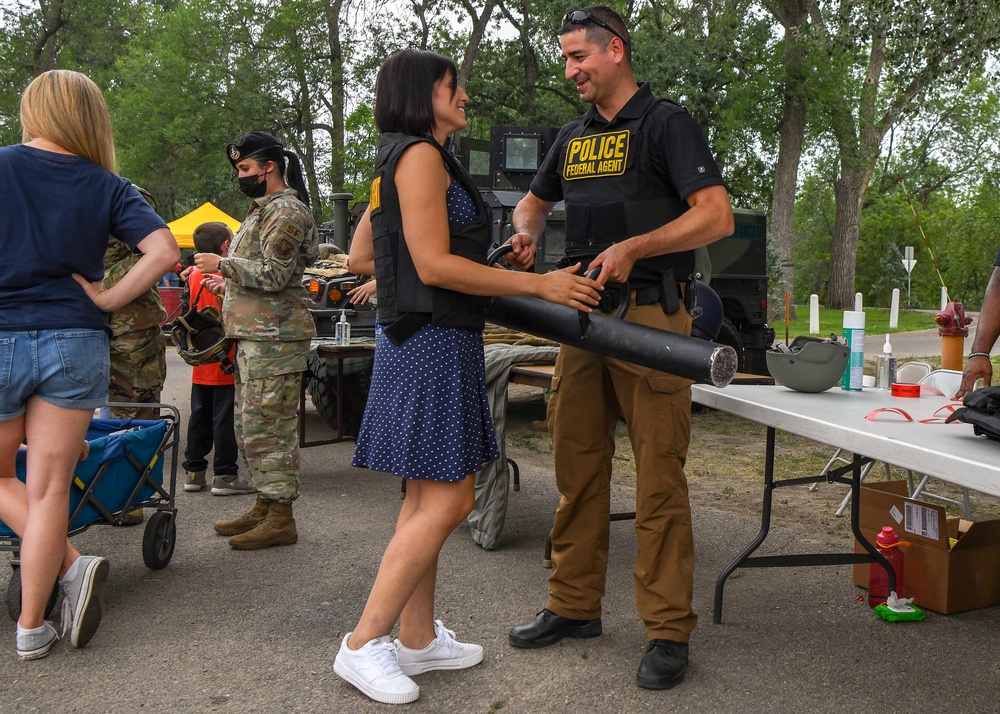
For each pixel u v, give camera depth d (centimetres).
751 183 2805
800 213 4731
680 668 268
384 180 249
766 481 319
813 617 326
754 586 362
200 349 478
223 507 489
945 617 327
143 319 462
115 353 457
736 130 2442
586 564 299
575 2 2484
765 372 948
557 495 524
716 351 225
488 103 2819
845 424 242
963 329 385
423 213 239
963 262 3831
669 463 272
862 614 329
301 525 451
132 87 3241
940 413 267
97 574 290
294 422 416
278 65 2755
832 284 3069
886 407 282
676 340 234
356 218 1048
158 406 387
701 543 425
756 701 258
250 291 405
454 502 257
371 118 1775
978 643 302
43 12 3538
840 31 1458
